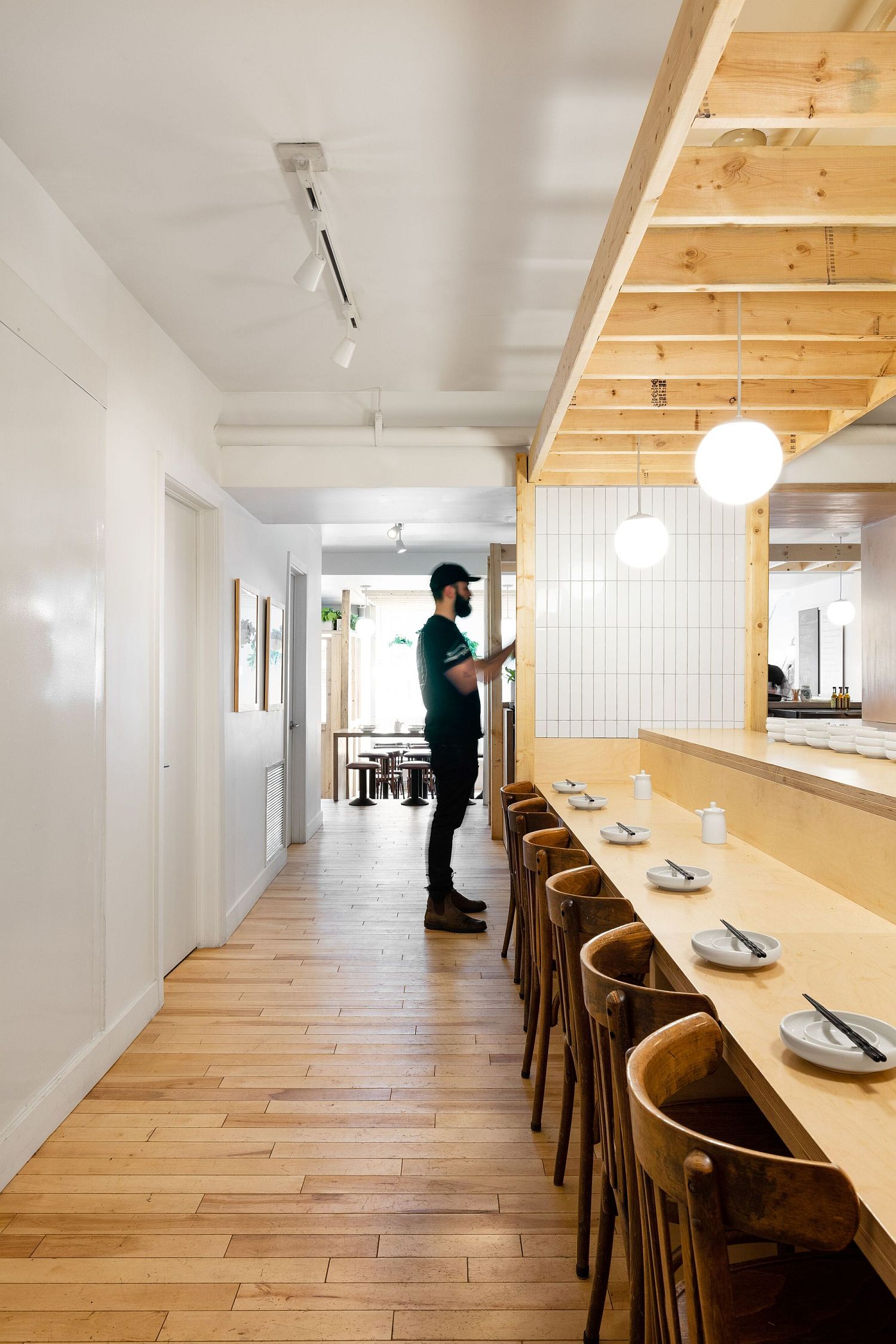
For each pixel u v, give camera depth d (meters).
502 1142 2.57
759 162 2.12
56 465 2.62
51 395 2.59
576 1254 2.05
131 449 3.31
